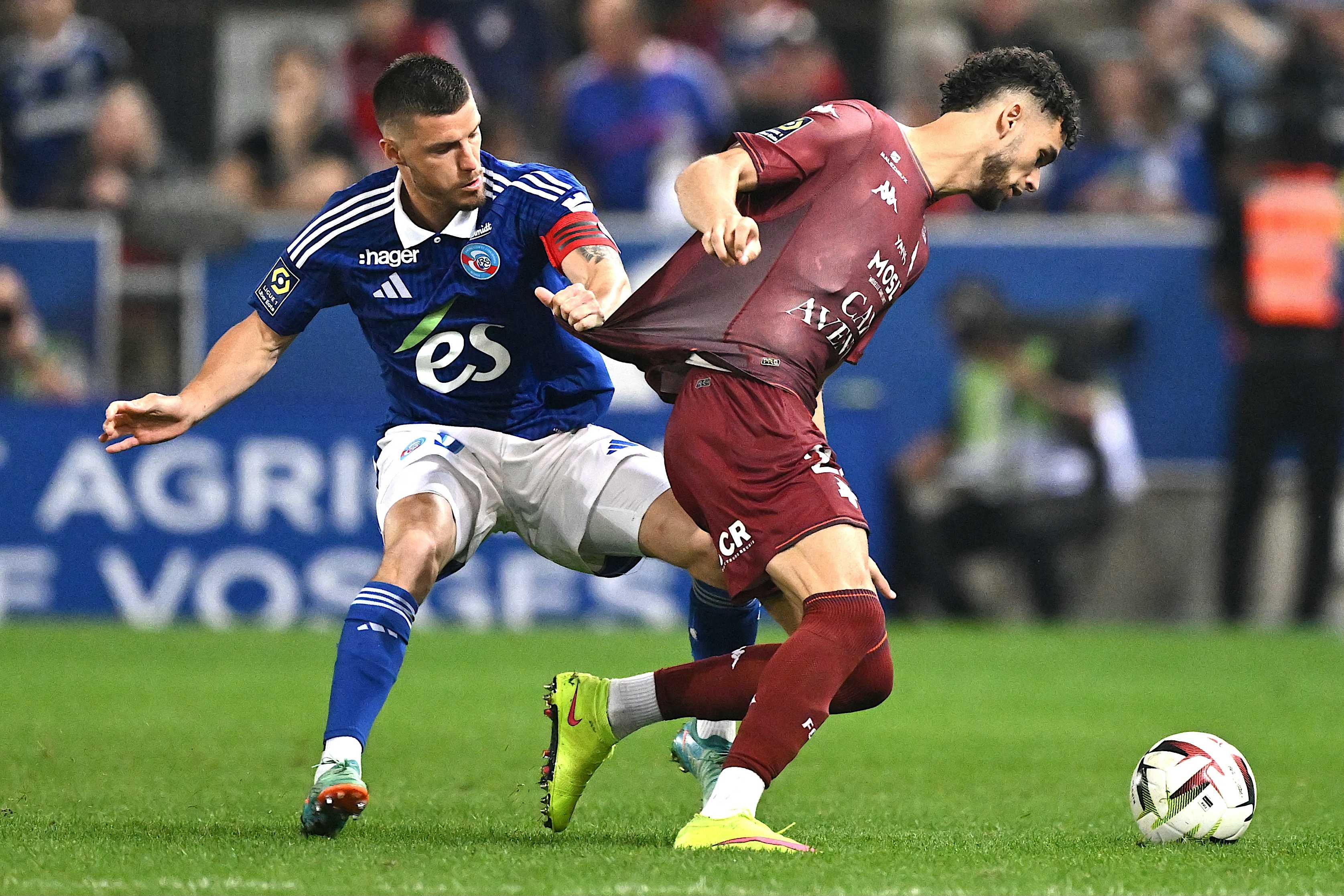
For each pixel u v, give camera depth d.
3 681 26.20
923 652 32.50
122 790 16.44
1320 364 37.34
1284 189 37.56
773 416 12.88
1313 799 17.41
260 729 21.59
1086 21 51.94
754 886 10.82
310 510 35.75
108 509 35.59
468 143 13.95
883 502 37.00
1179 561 37.78
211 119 51.12
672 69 44.97
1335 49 38.78
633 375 35.81
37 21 44.78
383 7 45.34
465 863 11.76
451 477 14.96
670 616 36.50
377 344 15.23
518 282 14.73
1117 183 43.41
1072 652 32.78
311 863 11.75
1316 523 37.81
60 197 43.69
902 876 11.41
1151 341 37.38
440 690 26.09
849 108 13.79
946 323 37.16
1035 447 37.38
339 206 14.82
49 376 37.06
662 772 18.92
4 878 11.10
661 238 37.12
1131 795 14.06
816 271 13.28
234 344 15.02
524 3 46.56
